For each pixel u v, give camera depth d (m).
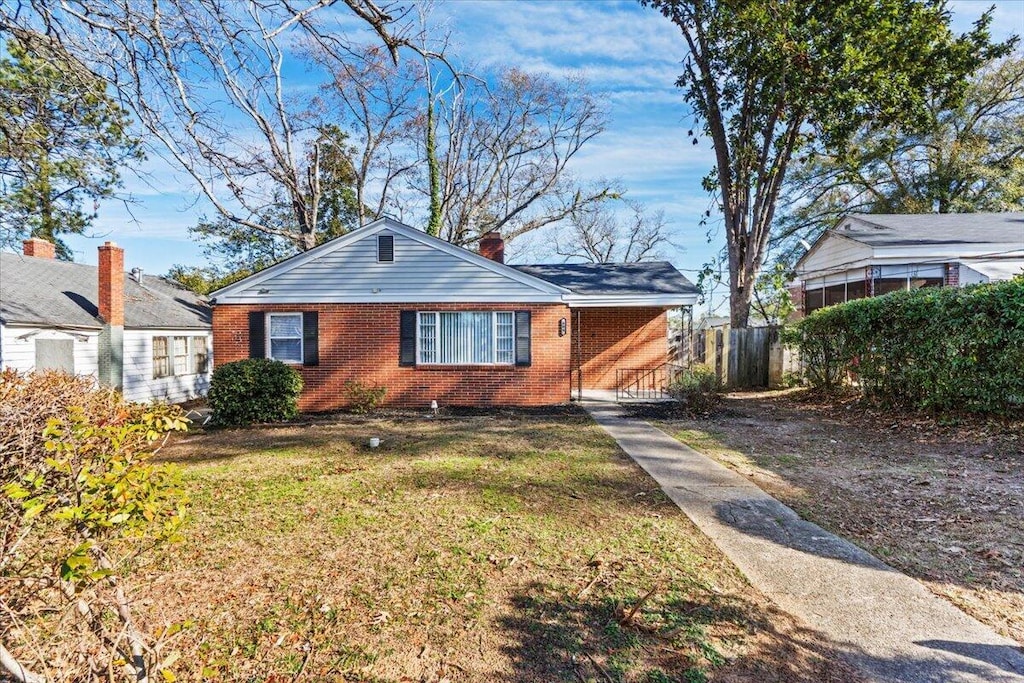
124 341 15.88
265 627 3.27
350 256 12.95
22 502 2.05
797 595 3.61
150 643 2.79
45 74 5.04
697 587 3.71
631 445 8.31
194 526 4.90
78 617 2.42
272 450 8.19
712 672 2.80
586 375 15.88
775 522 4.95
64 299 15.27
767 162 18.56
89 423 2.35
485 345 13.04
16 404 2.25
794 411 11.42
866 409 10.45
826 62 14.13
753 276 16.86
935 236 15.17
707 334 18.33
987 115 24.03
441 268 12.98
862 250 15.66
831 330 12.17
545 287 13.01
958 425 8.29
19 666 2.09
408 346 12.95
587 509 5.33
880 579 3.83
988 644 3.05
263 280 12.88
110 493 2.13
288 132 20.67
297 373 11.76
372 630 3.23
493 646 3.05
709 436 8.98
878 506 5.30
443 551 4.33
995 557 4.11
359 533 4.73
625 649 3.01
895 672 2.80
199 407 15.46
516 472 6.71
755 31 14.23
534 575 3.91
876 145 24.11
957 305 8.27
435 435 9.27
